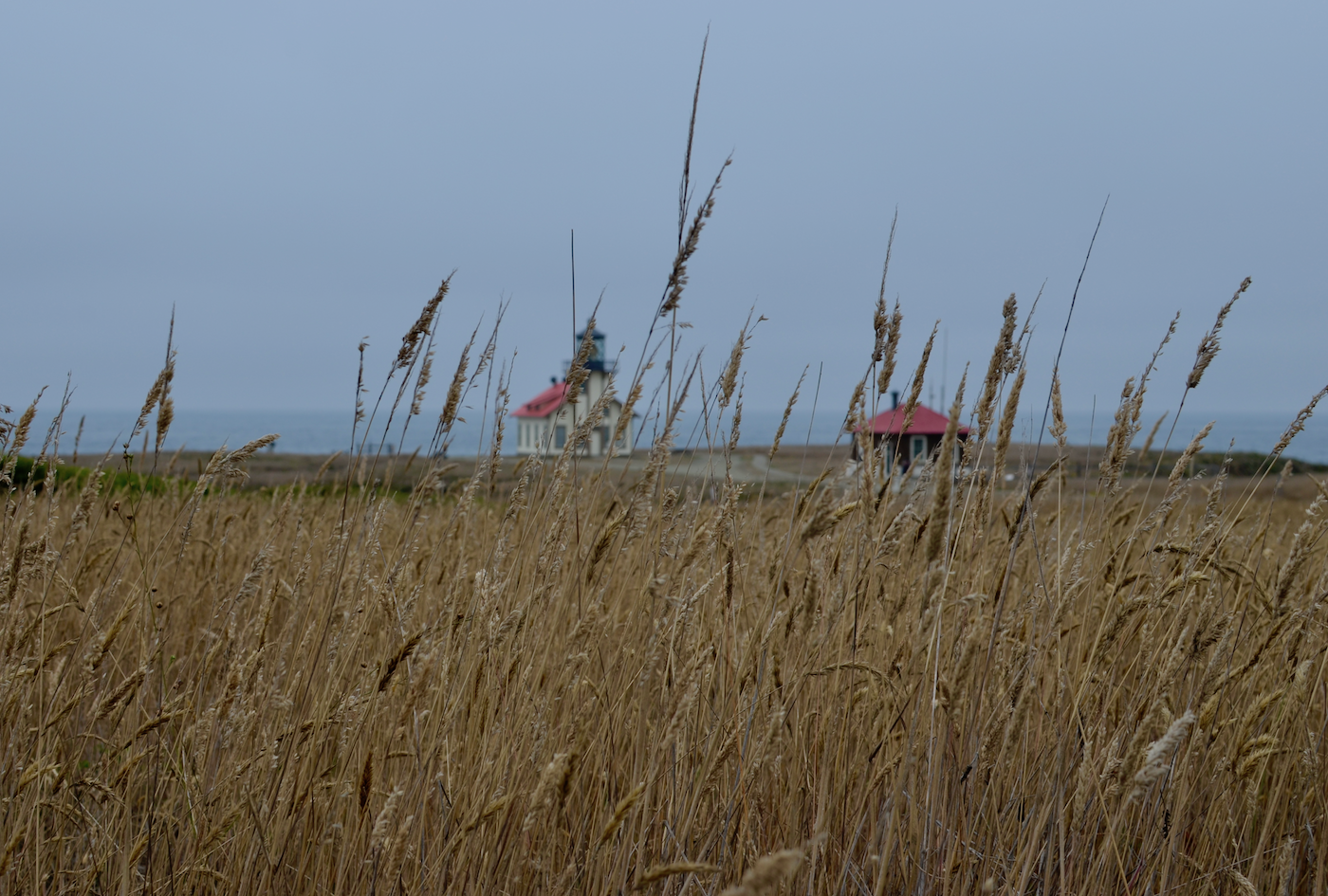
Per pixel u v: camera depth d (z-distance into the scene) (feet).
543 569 9.75
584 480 11.82
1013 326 9.16
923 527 9.91
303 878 8.86
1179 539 10.94
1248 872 9.11
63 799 8.70
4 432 9.40
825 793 8.33
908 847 8.39
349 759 9.12
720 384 10.12
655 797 8.68
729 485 9.18
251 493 19.75
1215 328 9.91
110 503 10.96
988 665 8.29
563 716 9.00
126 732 10.01
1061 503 10.23
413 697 7.75
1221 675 8.89
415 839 8.38
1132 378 10.00
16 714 8.94
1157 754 6.11
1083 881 8.55
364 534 10.27
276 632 13.17
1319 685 10.02
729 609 9.43
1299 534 8.82
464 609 9.95
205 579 14.44
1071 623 10.66
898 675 9.76
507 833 8.02
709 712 9.30
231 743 8.82
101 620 12.00
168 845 8.08
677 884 8.05
